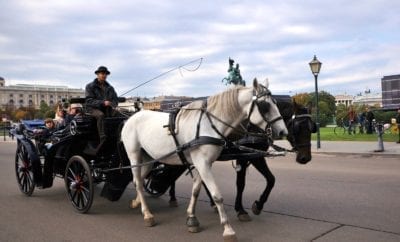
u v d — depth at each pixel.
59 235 6.00
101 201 8.31
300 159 6.04
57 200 8.54
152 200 8.31
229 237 5.23
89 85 7.80
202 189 9.35
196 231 5.95
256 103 5.34
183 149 5.73
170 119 6.01
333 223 6.13
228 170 12.64
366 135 26.09
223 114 5.53
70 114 8.74
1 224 6.66
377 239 5.34
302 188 8.94
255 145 6.38
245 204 7.62
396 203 7.27
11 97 151.75
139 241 5.62
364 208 6.97
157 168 7.39
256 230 5.94
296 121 6.05
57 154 8.26
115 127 7.50
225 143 5.66
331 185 9.20
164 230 6.14
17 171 9.38
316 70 19.98
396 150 17.14
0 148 26.41
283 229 5.93
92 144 7.81
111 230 6.20
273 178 6.45
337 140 24.02
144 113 6.80
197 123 5.64
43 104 110.50
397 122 20.98
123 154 7.29
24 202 8.38
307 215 6.64
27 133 9.69
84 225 6.52
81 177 7.32
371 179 9.91
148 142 6.38
